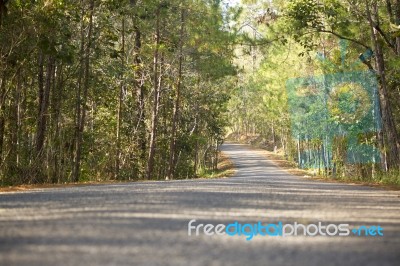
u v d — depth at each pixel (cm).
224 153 9512
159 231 563
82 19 2605
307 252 462
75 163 2644
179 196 1027
